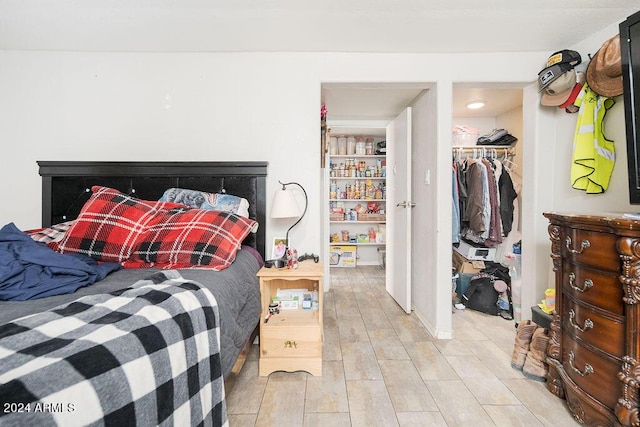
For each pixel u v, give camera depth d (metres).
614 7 1.49
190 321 0.84
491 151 2.87
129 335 0.65
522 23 1.64
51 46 1.90
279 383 1.51
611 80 1.53
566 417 1.27
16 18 1.59
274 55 2.00
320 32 1.75
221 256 1.37
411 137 2.56
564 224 1.33
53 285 0.97
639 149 1.18
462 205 2.69
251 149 2.03
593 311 1.16
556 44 1.88
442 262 2.03
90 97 1.98
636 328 0.99
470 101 2.79
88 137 1.99
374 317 2.40
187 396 0.76
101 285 1.07
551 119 2.01
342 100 2.62
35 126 1.97
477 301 2.50
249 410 1.31
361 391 1.44
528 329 1.66
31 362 0.50
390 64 2.00
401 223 2.61
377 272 3.94
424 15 1.57
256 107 2.02
